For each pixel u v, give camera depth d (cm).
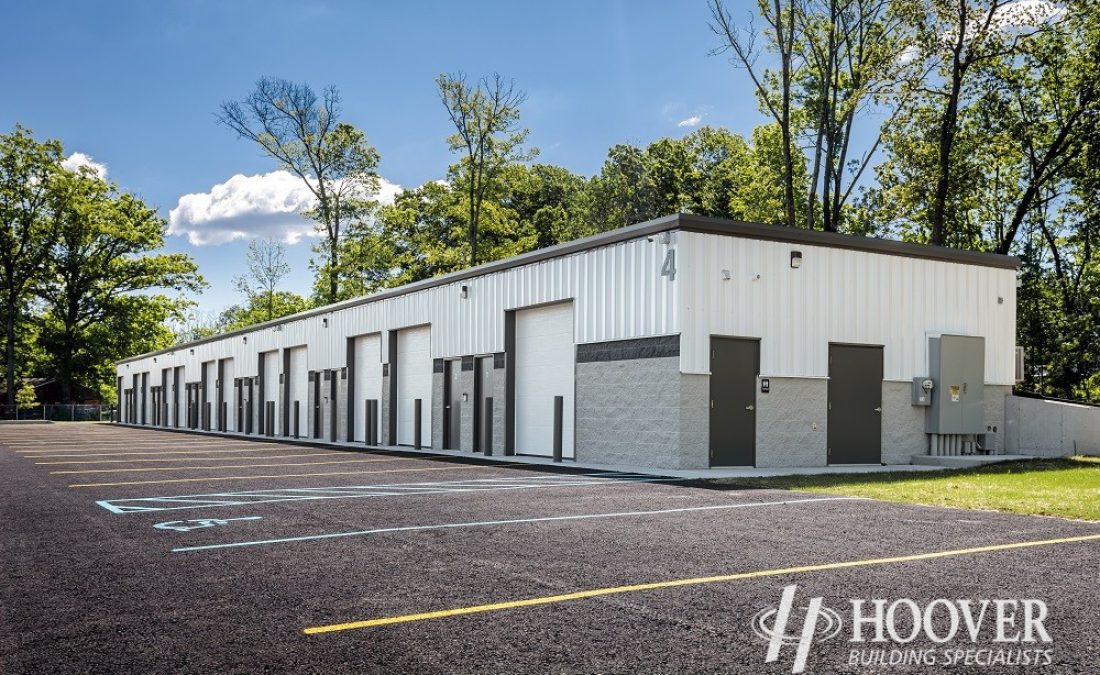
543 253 1967
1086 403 1994
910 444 1827
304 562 664
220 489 1233
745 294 1634
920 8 2622
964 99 2883
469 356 2275
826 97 3105
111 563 664
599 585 581
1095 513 902
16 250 6744
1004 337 1975
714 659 426
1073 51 2833
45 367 7175
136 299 7288
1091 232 3291
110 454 2205
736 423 1620
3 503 1062
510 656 430
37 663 423
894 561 658
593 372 1798
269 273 6788
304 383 3375
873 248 1788
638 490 1197
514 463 1809
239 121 5147
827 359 1723
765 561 661
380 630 475
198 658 429
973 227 3456
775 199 3775
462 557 681
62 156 6906
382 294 2769
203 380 4556
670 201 5906
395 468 1664
